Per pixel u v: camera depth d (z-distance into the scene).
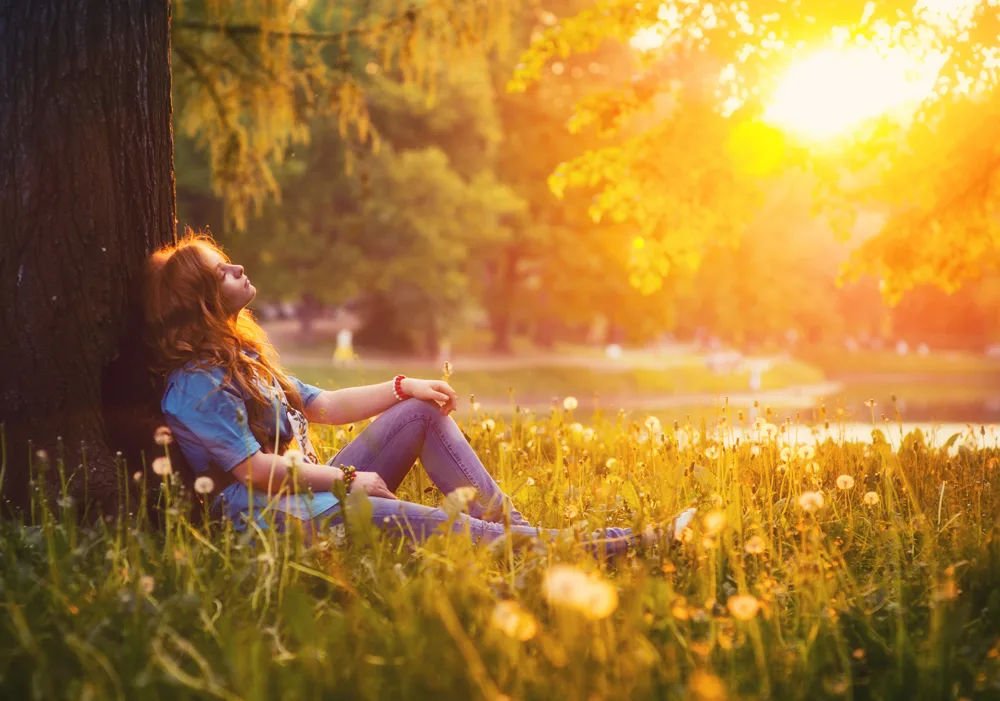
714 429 4.83
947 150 8.48
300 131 9.90
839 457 4.81
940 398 44.69
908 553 3.37
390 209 37.12
